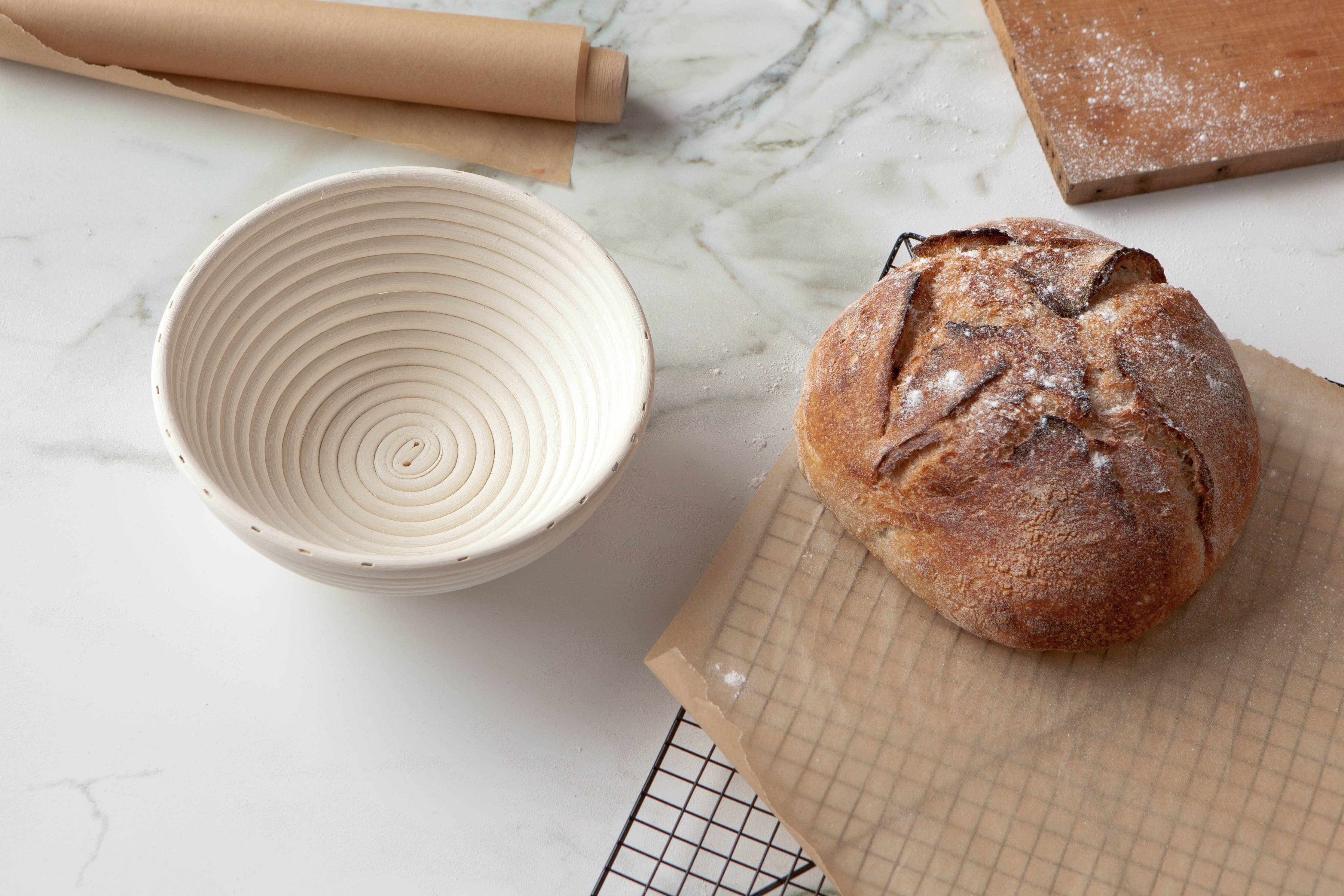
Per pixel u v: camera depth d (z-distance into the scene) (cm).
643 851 87
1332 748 84
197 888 85
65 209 98
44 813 86
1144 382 83
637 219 100
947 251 88
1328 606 87
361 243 88
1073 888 82
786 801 83
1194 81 101
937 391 83
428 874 86
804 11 106
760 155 102
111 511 92
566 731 89
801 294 98
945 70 104
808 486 90
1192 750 84
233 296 85
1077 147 99
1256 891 82
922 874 82
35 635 89
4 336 95
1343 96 100
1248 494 85
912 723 85
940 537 83
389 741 88
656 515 93
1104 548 82
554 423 90
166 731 87
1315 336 96
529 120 102
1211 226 100
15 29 97
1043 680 85
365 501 89
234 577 91
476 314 91
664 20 105
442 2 104
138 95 101
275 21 97
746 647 86
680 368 96
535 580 91
